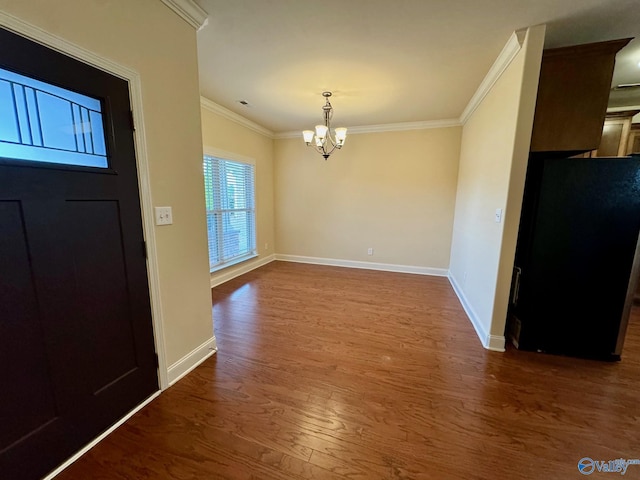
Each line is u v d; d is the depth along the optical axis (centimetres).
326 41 209
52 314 118
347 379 188
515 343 232
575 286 207
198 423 150
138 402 161
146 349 164
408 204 452
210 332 216
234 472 123
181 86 173
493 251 233
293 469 125
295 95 317
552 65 196
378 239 477
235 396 171
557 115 200
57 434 123
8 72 101
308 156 495
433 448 136
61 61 114
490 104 264
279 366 202
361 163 468
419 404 165
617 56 223
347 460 129
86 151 128
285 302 326
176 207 177
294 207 518
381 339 242
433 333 254
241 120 405
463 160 384
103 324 139
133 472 123
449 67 246
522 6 167
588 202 197
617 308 202
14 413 109
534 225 210
